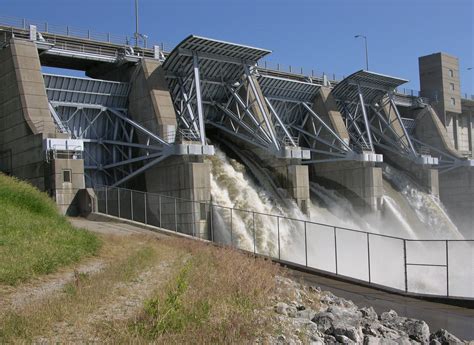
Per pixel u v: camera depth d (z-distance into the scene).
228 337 10.30
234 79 54.38
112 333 10.43
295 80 62.72
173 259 21.94
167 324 10.66
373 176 60.16
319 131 63.59
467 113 89.88
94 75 53.88
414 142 79.44
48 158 39.22
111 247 24.39
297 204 51.91
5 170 44.25
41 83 42.91
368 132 63.34
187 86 51.75
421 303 19.80
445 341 13.85
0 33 45.03
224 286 15.09
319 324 12.79
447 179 76.81
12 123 43.16
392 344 12.52
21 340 9.80
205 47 47.91
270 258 27.44
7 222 22.70
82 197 39.62
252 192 50.56
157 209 45.72
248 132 54.72
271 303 14.63
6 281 15.35
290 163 52.38
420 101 79.62
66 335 10.45
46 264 17.55
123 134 49.72
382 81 66.50
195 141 45.34
